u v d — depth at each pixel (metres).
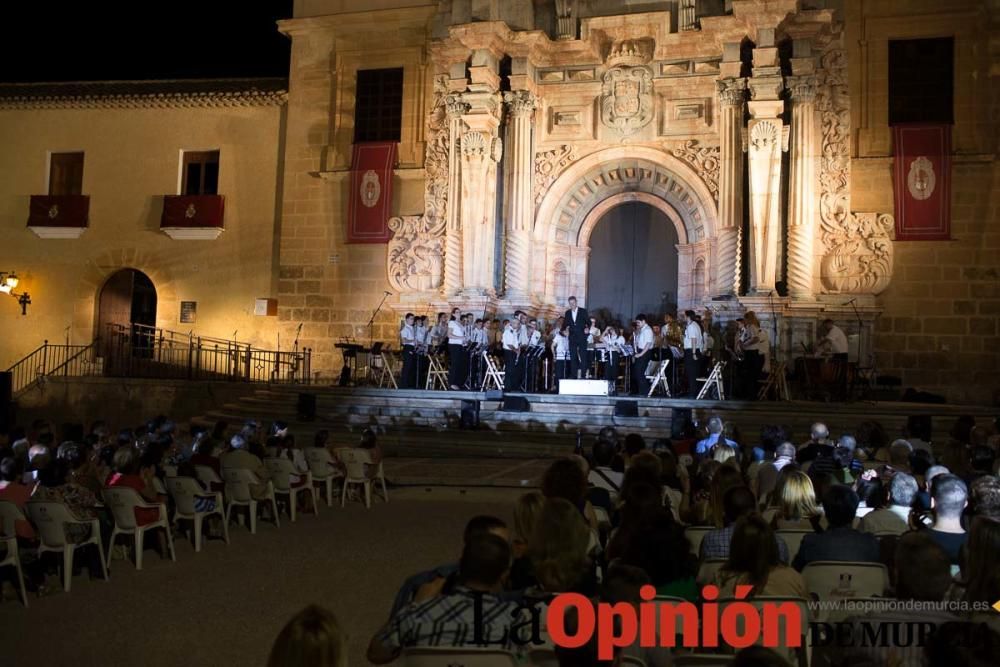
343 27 25.17
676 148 23.00
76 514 8.39
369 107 25.05
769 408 17.58
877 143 21.89
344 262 24.72
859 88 22.11
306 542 10.23
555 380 20.58
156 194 26.44
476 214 22.86
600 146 23.48
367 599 7.86
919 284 21.38
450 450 17.33
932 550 4.48
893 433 16.73
